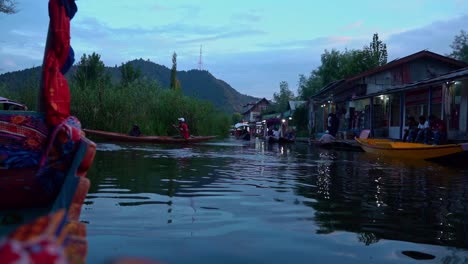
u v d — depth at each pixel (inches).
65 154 129.6
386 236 158.4
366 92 1099.3
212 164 429.7
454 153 510.0
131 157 480.7
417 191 273.6
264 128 2337.6
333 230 164.7
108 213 182.1
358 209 207.5
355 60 1486.2
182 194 237.0
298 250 137.6
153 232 152.9
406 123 916.0
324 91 1382.9
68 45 139.6
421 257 135.0
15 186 128.7
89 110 922.1
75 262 67.4
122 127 949.8
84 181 110.8
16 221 119.3
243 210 197.5
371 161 528.7
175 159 473.1
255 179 314.0
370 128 963.3
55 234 54.9
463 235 161.9
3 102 492.1
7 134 132.8
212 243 141.6
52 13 136.3
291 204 215.9
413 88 725.3
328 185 292.2
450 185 305.6
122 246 134.2
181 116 1159.6
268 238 150.1
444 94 652.1
